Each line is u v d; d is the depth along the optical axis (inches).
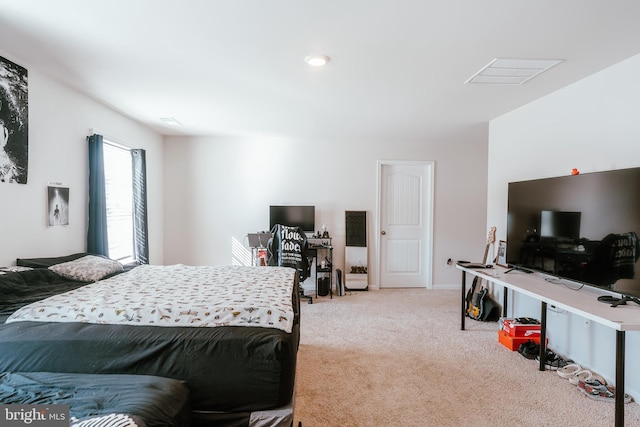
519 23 73.9
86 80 110.0
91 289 87.7
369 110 143.3
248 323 66.9
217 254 203.8
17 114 93.5
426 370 103.0
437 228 212.2
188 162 201.6
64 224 114.0
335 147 207.0
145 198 165.9
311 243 204.1
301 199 206.5
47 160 106.1
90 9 69.3
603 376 97.5
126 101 132.6
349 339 127.6
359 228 206.8
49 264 100.4
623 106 93.0
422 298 188.7
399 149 209.0
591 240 92.5
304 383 94.9
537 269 114.4
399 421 78.0
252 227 204.5
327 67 99.0
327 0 65.9
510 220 129.7
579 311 77.9
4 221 91.1
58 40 83.0
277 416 59.0
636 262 80.4
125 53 90.3
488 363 107.9
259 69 100.6
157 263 192.9
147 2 66.7
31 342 61.4
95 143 125.4
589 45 84.1
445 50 87.5
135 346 60.9
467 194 211.0
